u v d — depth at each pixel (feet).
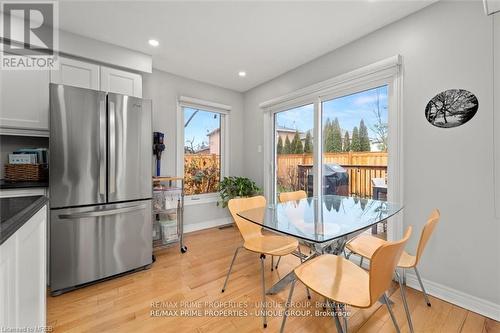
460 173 5.37
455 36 5.39
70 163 5.96
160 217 9.01
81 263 6.15
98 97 6.35
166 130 10.25
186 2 5.74
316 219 5.34
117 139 6.68
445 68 5.55
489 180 4.99
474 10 5.13
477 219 5.16
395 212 5.44
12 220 2.51
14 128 6.41
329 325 4.83
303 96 9.30
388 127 6.73
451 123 5.47
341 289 3.81
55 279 5.81
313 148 9.16
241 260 8.00
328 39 7.43
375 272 3.05
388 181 6.73
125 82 8.05
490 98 4.94
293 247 5.77
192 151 11.33
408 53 6.19
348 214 5.72
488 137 4.99
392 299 5.66
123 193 6.81
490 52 4.93
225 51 8.25
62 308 5.33
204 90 11.45
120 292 6.01
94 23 6.61
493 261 4.96
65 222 5.93
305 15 6.23
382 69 6.65
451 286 5.52
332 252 5.38
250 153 12.55
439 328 4.67
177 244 9.30
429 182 5.86
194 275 6.94
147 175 7.35
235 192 11.06
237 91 12.80
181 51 8.27
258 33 7.13
